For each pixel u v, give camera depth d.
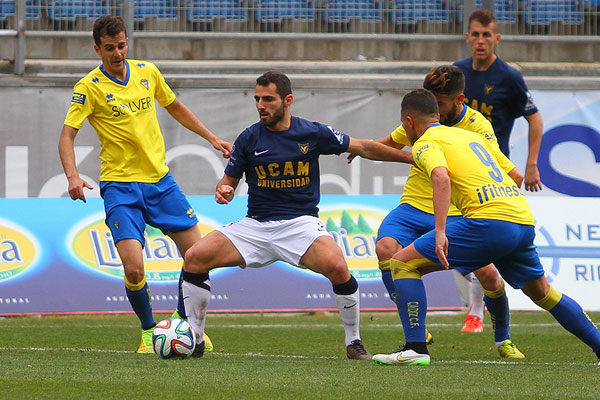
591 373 17.47
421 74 41.09
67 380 16.11
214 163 38.41
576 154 38.38
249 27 42.09
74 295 34.28
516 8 41.97
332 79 39.53
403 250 18.94
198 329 20.38
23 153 38.03
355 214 35.56
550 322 32.56
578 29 42.00
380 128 39.62
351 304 20.45
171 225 22.62
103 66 22.42
